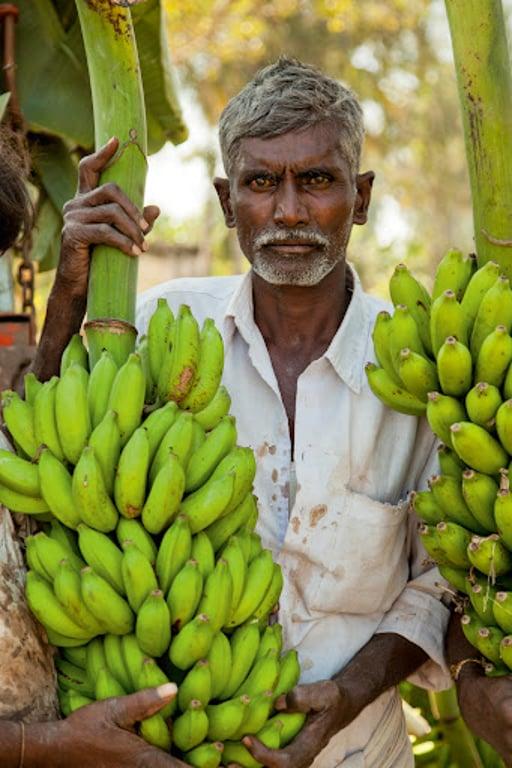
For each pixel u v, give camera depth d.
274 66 2.82
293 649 2.77
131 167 2.48
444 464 2.55
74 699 2.32
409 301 2.62
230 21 13.66
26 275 3.48
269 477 2.90
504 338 2.39
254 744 2.34
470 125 2.47
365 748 2.90
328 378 2.90
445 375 2.43
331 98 2.76
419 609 2.92
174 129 3.88
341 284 2.97
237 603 2.34
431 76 15.20
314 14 14.15
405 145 15.59
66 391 2.32
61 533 2.38
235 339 3.00
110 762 2.21
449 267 2.58
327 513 2.83
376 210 16.61
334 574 2.83
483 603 2.47
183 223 16.80
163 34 3.66
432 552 2.53
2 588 2.27
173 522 2.32
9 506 2.36
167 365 2.43
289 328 2.96
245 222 2.79
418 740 3.88
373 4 14.42
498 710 2.48
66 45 3.79
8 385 3.38
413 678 3.05
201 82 13.90
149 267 14.68
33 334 3.47
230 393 2.95
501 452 2.42
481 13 2.43
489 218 2.49
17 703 2.24
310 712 2.52
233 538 2.37
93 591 2.21
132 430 2.33
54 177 3.94
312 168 2.72
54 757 2.22
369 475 2.88
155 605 2.19
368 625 2.90
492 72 2.44
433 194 16.38
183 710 2.26
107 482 2.29
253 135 2.73
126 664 2.28
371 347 2.94
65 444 2.33
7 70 3.54
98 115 2.50
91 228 2.45
